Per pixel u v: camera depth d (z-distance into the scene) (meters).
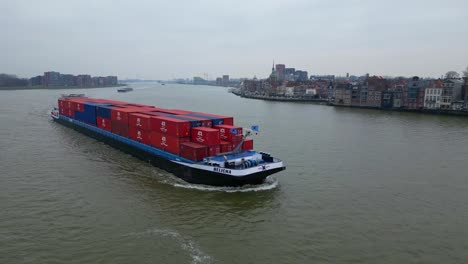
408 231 31.44
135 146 54.59
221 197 38.19
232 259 26.48
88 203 36.22
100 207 35.28
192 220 32.75
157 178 44.25
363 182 44.66
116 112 60.75
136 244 28.28
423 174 48.75
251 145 47.06
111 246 27.92
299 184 43.22
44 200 36.84
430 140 74.19
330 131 85.06
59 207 35.16
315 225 32.31
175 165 44.44
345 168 50.84
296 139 73.00
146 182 42.72
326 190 41.38
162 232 30.36
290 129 87.44
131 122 56.12
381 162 54.75
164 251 27.33
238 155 43.69
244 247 28.23
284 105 178.38
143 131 52.75
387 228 31.95
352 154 59.72
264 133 80.06
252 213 34.47
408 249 28.36
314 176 46.62
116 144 61.12
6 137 69.56
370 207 36.66
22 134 73.50
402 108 146.00
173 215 33.72
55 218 32.69
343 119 112.94
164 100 197.62
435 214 35.19
